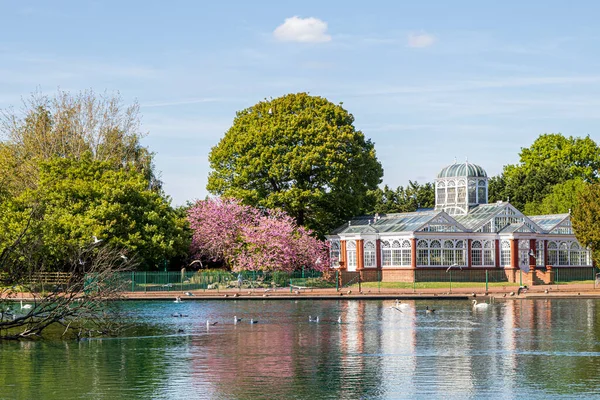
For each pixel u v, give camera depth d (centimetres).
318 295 8331
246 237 9769
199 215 10300
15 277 5366
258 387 3650
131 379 3816
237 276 9331
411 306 7425
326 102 11250
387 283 9781
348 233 10375
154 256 8988
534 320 6125
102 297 5138
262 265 9544
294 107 11119
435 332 5400
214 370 4034
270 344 4875
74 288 5175
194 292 8450
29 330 4884
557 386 3662
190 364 4200
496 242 10406
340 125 11150
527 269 10456
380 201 15088
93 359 4350
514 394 3512
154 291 8512
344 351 4606
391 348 4709
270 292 8588
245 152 10794
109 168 9875
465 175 11125
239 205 10394
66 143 11088
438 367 4106
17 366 4134
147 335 5281
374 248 10206
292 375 3912
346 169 10750
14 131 10988
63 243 7850
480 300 8112
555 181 14425
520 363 4203
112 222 8581
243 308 7206
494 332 5391
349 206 11119
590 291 8806
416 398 3450
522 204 14400
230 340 5047
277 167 10488
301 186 10694
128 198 9138
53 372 3984
